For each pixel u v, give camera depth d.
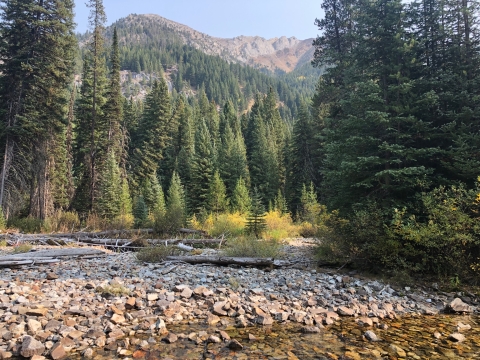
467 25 11.14
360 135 10.73
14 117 19.81
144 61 188.25
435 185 9.90
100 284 7.46
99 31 29.97
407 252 8.42
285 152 46.81
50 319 5.34
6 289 6.63
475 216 8.34
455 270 8.17
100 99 31.64
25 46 20.95
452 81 10.48
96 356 4.28
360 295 7.38
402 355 4.57
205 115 75.38
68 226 20.23
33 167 21.08
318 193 31.19
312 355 4.50
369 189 11.05
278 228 20.75
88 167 32.66
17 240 14.58
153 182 36.34
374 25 11.24
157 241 15.30
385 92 10.84
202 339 4.92
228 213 25.92
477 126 10.05
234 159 40.41
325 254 10.09
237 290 7.43
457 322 6.02
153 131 45.22
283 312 6.04
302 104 36.47
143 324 5.37
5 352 4.24
